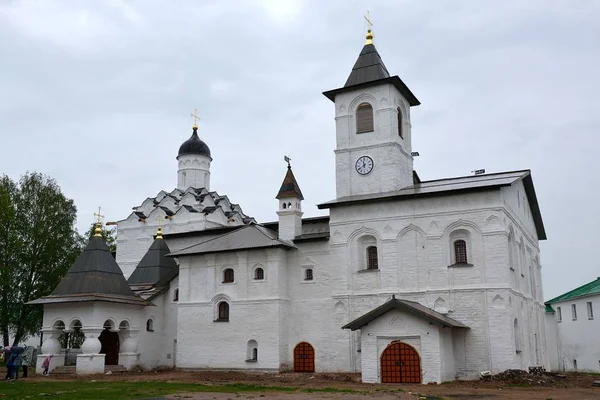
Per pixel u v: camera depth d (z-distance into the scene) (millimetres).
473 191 35281
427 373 30781
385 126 40969
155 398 22062
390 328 32031
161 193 63562
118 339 41656
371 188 40625
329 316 38438
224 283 41188
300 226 42219
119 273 41719
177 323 42188
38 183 55062
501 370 32812
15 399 22141
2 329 50531
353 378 33781
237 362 39469
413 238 36562
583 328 55188
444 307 34781
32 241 52875
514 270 36031
